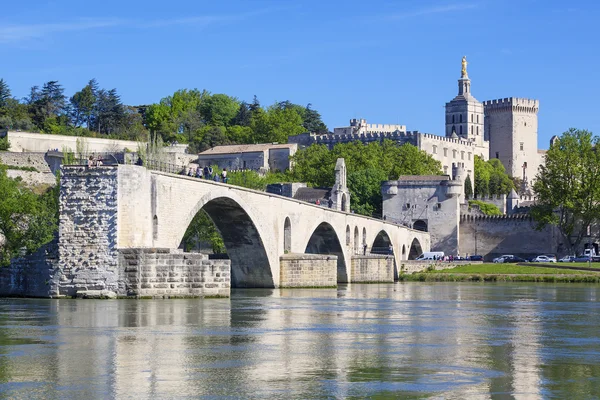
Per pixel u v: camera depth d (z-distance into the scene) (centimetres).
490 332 6688
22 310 7662
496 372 4850
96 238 8944
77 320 6906
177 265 9012
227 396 4203
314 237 16625
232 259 13088
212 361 5088
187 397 4178
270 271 13038
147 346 5597
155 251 8912
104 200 8950
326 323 7206
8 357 5131
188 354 5322
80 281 8944
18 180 14512
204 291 9156
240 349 5547
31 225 11169
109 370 4772
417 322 7394
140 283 8862
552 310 8944
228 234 12688
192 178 10300
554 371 4909
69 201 9012
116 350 5412
